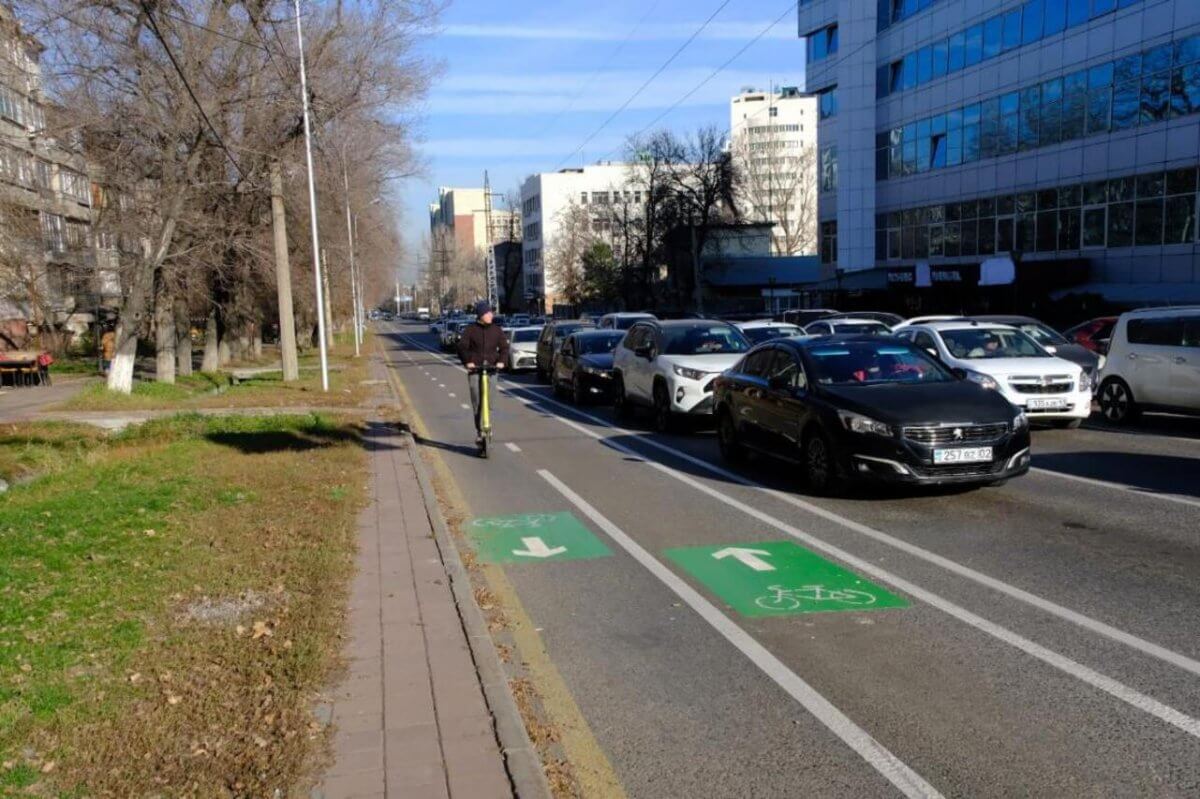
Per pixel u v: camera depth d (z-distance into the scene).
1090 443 12.17
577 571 6.88
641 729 4.20
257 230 26.95
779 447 10.14
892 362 9.90
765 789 3.63
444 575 6.39
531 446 13.79
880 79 49.47
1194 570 6.29
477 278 147.62
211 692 4.38
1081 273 34.81
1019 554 6.84
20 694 4.32
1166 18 31.12
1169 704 4.24
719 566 6.86
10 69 20.08
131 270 23.38
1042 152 37.59
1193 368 13.01
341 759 3.69
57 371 35.00
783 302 64.31
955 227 43.75
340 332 90.75
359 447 13.24
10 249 24.84
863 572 6.53
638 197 83.50
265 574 6.38
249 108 23.05
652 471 11.20
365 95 24.98
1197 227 30.39
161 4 19.75
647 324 16.52
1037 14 37.44
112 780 3.55
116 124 21.16
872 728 4.12
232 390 24.97
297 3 21.88
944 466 8.39
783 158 109.00
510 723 3.98
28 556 6.94
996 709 4.26
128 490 9.76
